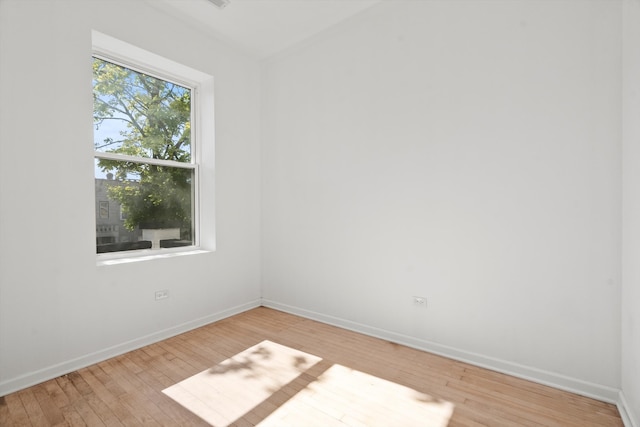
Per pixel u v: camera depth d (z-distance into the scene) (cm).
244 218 377
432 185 267
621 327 196
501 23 235
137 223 302
